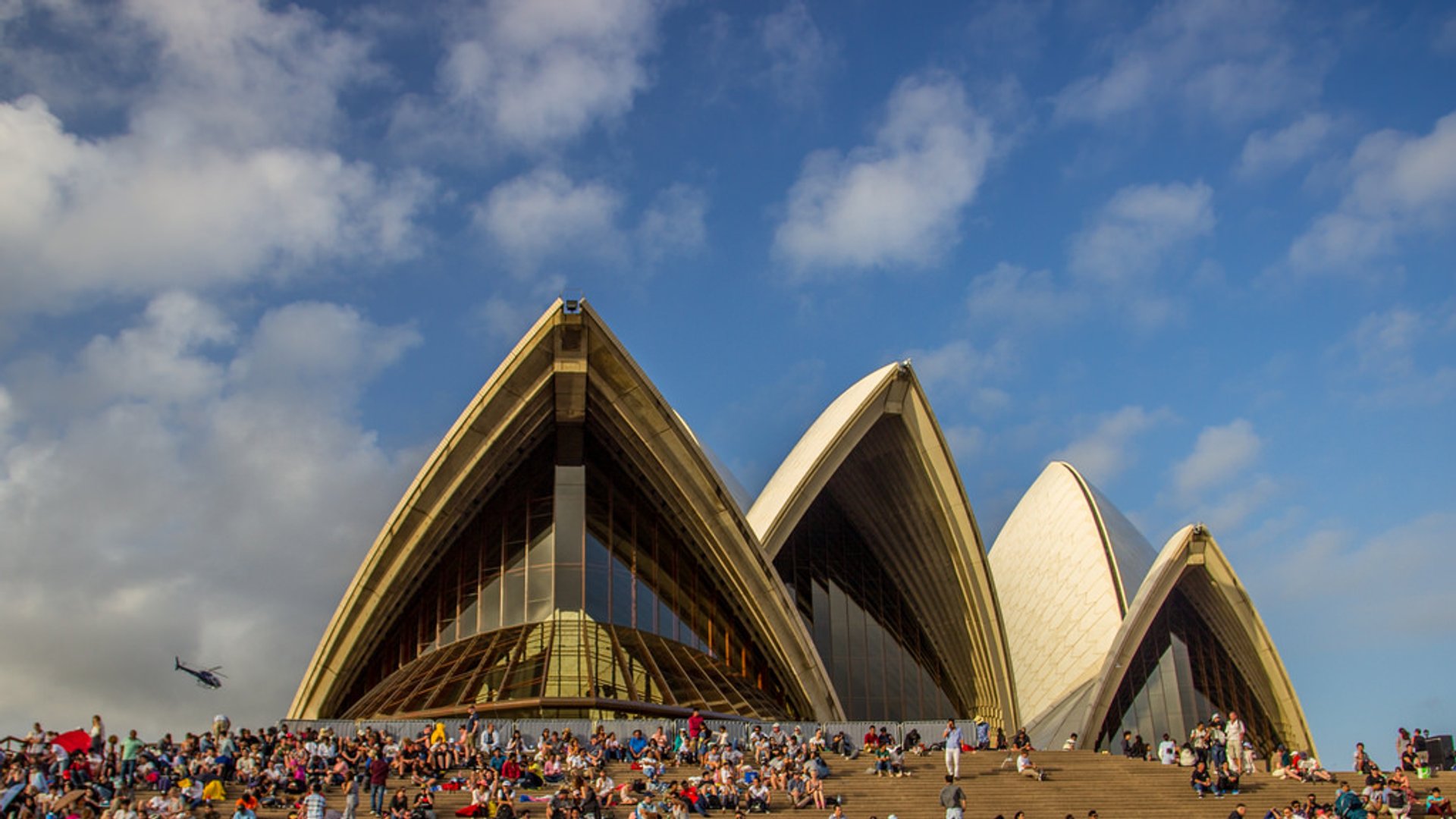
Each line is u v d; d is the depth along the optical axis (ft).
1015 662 179.73
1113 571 170.71
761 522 144.46
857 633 152.97
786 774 94.17
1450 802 97.91
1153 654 163.53
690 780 89.97
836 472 144.97
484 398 123.44
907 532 151.53
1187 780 101.09
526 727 104.78
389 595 128.57
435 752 93.97
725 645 134.31
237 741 92.17
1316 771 103.91
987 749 112.47
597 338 122.72
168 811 77.51
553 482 133.69
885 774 98.37
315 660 127.75
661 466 129.70
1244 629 159.43
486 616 129.90
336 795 87.51
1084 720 151.33
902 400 139.74
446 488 126.52
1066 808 92.84
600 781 89.45
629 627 128.36
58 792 77.61
